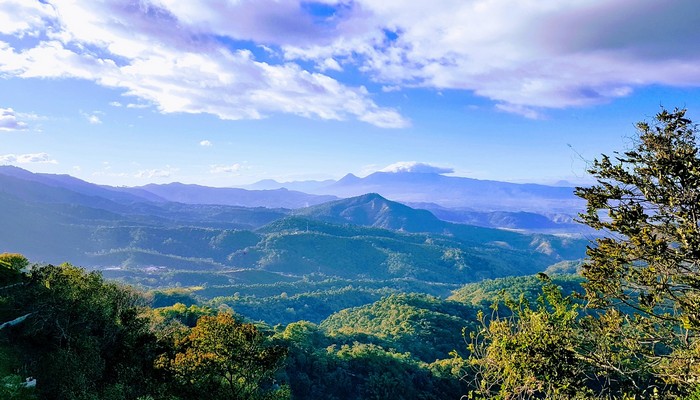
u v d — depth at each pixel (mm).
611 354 14336
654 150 12477
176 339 34844
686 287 12625
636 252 12500
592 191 13258
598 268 13336
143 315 49062
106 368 31172
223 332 23406
